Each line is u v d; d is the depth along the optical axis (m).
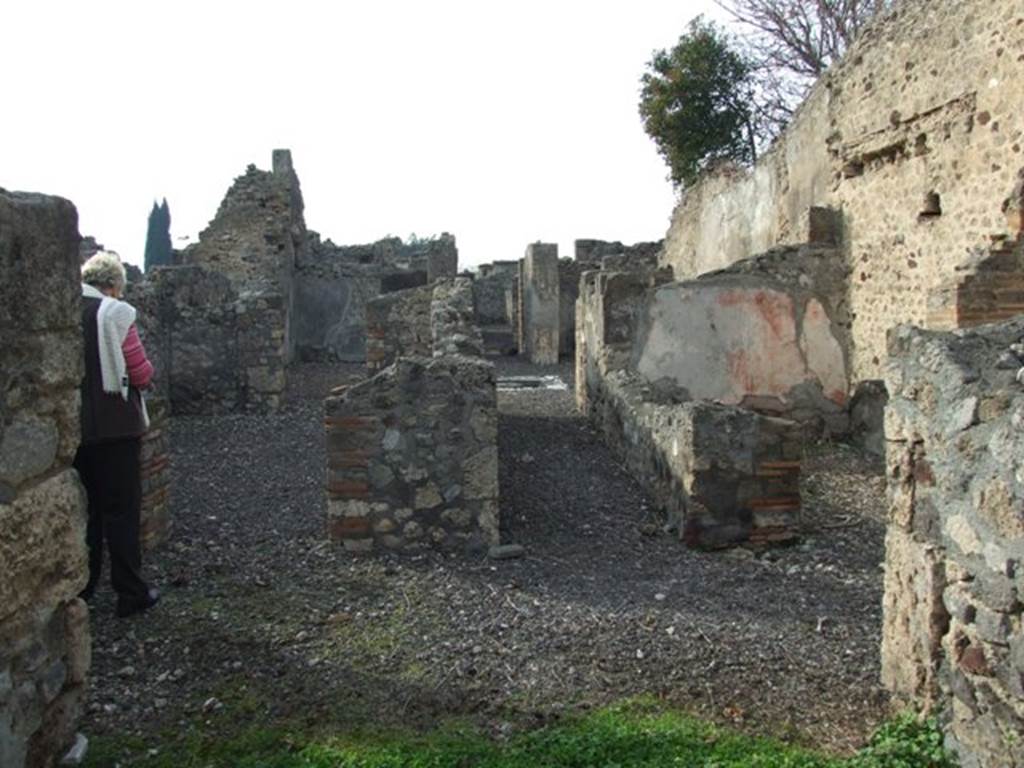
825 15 20.95
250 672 3.87
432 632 4.31
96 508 4.69
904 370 3.38
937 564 3.16
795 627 4.40
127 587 4.49
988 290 7.13
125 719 3.44
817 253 10.12
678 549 5.76
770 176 12.59
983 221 7.87
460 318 9.52
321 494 7.07
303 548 5.67
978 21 7.86
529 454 8.47
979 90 7.87
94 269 4.68
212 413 11.36
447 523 5.61
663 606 4.69
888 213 9.38
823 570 5.34
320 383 14.61
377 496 5.58
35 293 2.80
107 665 3.92
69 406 3.02
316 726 3.38
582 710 3.49
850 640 4.23
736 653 4.06
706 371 9.85
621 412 8.12
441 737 3.26
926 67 8.65
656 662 3.96
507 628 4.36
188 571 5.22
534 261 18.83
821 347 10.09
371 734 3.30
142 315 10.51
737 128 21.70
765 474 5.77
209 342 11.38
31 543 2.78
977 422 2.95
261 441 9.43
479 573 5.26
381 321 13.27
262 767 3.04
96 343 4.35
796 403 10.02
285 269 17.44
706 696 3.63
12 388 2.69
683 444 5.88
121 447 4.43
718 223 15.20
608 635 4.26
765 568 5.39
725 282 9.88
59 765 2.98
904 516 3.39
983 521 2.90
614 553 5.68
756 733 3.31
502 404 11.91
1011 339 3.20
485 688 3.70
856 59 9.92
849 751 3.19
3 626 2.63
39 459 2.84
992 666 2.85
